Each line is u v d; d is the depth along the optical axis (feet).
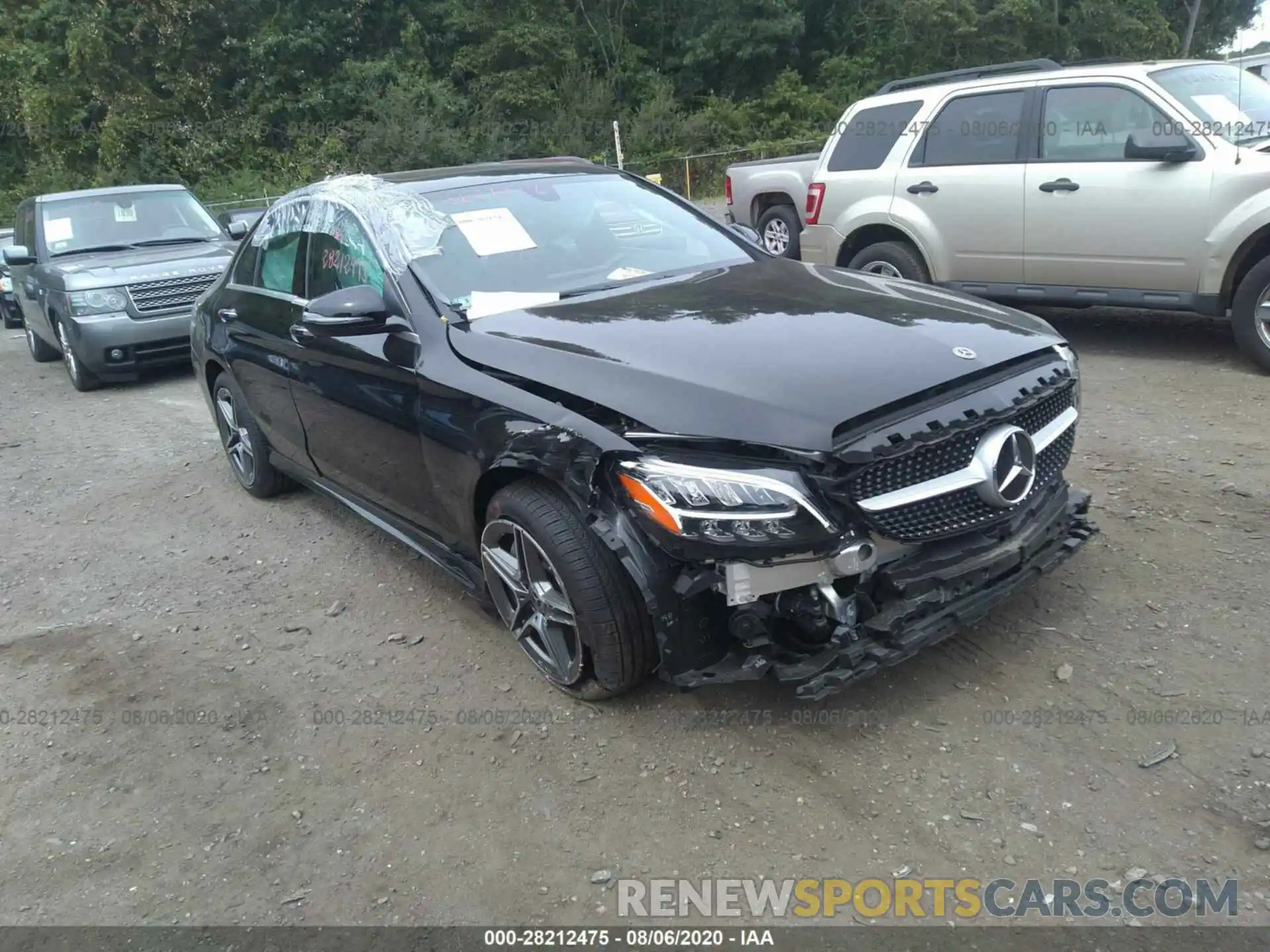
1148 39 119.65
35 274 31.99
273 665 13.08
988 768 9.74
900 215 24.63
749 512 9.04
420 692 12.07
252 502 19.25
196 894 9.27
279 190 95.66
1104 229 21.21
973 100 23.41
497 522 11.24
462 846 9.50
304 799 10.41
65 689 13.00
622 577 10.25
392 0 111.34
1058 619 12.05
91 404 29.07
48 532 18.65
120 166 98.07
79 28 98.84
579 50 118.93
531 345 11.15
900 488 9.54
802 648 9.86
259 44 103.40
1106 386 20.57
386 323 12.58
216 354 18.16
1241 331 20.10
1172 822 8.92
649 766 10.27
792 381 9.59
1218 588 12.38
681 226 15.17
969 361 10.16
